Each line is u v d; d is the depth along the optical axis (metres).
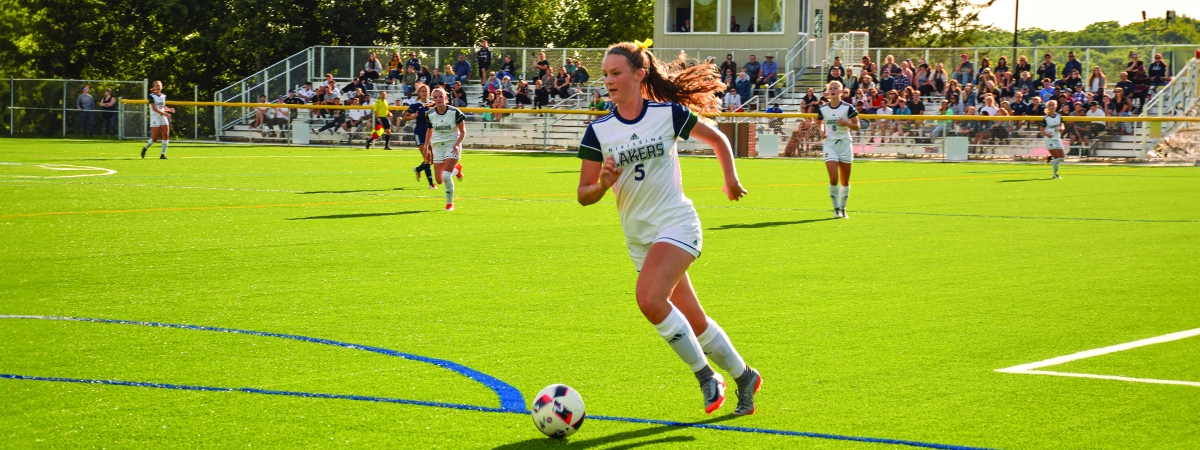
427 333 9.21
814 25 55.50
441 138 21.05
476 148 48.00
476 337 9.08
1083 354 8.55
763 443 6.31
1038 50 47.31
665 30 53.66
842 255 14.24
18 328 9.23
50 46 68.50
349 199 21.78
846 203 21.05
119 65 72.69
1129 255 14.36
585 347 8.73
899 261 13.70
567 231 16.56
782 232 16.86
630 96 6.79
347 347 8.65
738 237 16.17
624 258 13.70
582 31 77.06
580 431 6.52
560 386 6.37
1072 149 39.84
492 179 28.48
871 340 9.05
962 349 8.73
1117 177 31.28
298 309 10.20
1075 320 9.93
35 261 13.03
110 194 22.27
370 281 11.84
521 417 6.80
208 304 10.41
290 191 23.58
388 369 7.96
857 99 42.69
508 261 13.40
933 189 26.36
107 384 7.45
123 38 71.25
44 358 8.18
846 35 52.53
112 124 52.69
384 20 69.81
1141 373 7.96
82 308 10.15
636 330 9.38
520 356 8.41
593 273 12.48
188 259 13.30
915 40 83.50
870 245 15.28
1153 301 10.91
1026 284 11.95
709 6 52.62
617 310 10.27
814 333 9.34
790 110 47.91
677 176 6.87
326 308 10.27
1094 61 46.66
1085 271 12.92
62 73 70.75
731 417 6.84
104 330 9.18
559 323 9.66
